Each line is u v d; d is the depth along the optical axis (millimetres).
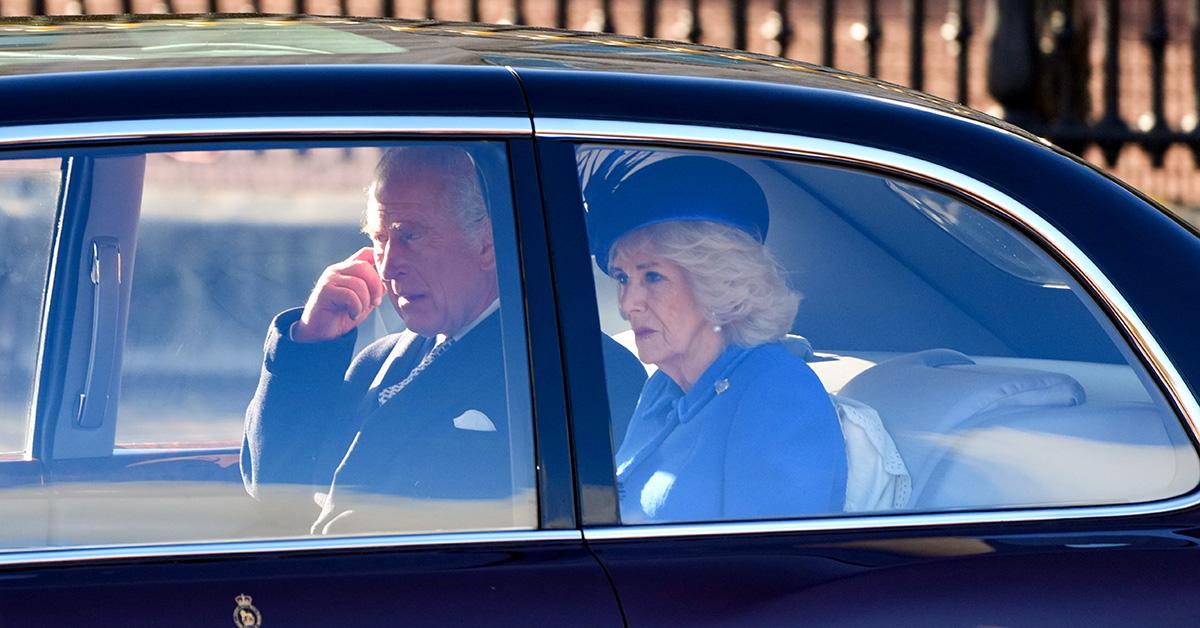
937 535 8250
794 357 8547
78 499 8164
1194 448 8461
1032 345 8688
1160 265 8641
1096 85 38656
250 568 7727
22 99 8031
